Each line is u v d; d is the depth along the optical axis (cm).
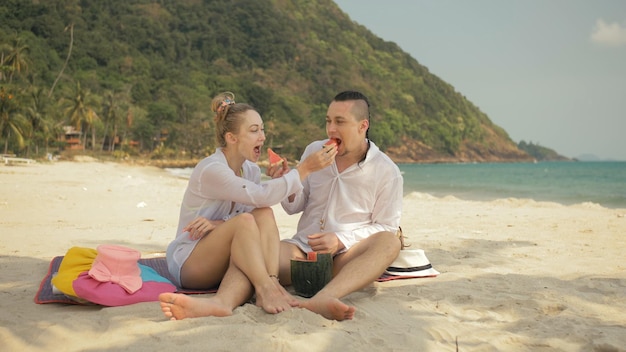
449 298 374
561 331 306
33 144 5838
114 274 343
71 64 10944
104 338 277
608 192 2619
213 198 375
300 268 366
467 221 909
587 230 768
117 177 2536
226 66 14738
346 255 383
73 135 8044
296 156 11031
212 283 376
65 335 282
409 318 326
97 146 8200
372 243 371
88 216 920
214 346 263
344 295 338
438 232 754
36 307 339
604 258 543
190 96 11162
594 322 326
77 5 13325
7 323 303
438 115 18825
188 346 263
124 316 310
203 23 15700
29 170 2875
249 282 341
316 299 322
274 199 358
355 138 389
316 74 16112
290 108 13125
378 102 16600
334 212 403
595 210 1127
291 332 284
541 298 375
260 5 16875
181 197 1359
